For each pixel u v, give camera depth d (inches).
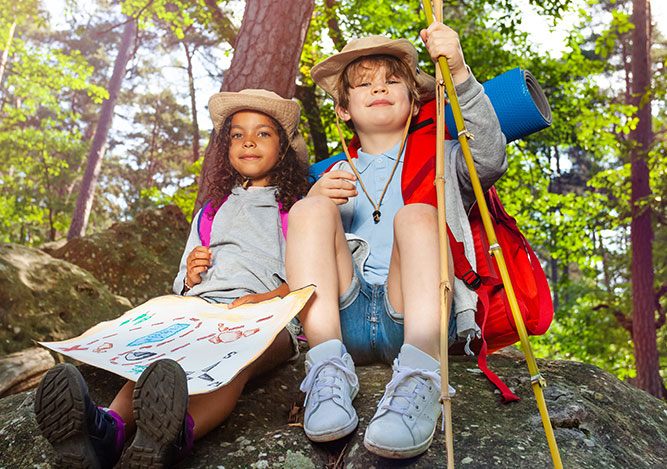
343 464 70.0
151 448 58.1
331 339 74.9
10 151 792.3
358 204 98.1
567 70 415.5
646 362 510.9
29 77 751.1
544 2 371.9
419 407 66.0
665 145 490.3
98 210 1234.0
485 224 67.7
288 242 80.0
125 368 67.5
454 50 81.9
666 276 605.9
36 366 157.9
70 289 191.3
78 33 509.7
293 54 184.7
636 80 561.3
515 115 92.6
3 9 551.8
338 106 107.3
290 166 110.5
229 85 182.9
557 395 82.8
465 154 70.7
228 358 67.9
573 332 619.8
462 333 80.6
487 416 76.7
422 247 75.5
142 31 1003.9
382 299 83.1
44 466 75.0
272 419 83.4
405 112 99.3
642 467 74.7
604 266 697.6
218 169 112.1
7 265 179.5
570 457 69.6
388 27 393.1
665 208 558.3
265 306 79.3
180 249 268.5
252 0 186.9
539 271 91.9
